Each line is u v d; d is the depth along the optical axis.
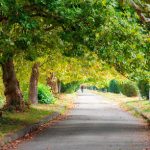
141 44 23.25
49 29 25.20
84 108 53.38
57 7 20.97
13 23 21.02
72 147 18.69
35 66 46.09
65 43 26.06
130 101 62.03
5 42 21.03
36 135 23.66
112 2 20.91
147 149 17.91
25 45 22.39
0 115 27.64
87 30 22.48
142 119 35.75
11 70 34.66
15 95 34.78
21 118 30.20
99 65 40.78
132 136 23.03
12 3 20.08
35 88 47.31
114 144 19.66
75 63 40.34
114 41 23.56
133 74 32.66
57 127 28.53
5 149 18.05
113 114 42.25
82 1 21.25
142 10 8.38
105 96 96.62
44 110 39.75
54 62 39.12
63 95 83.25
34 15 22.44
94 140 21.20
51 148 18.41
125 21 22.44
